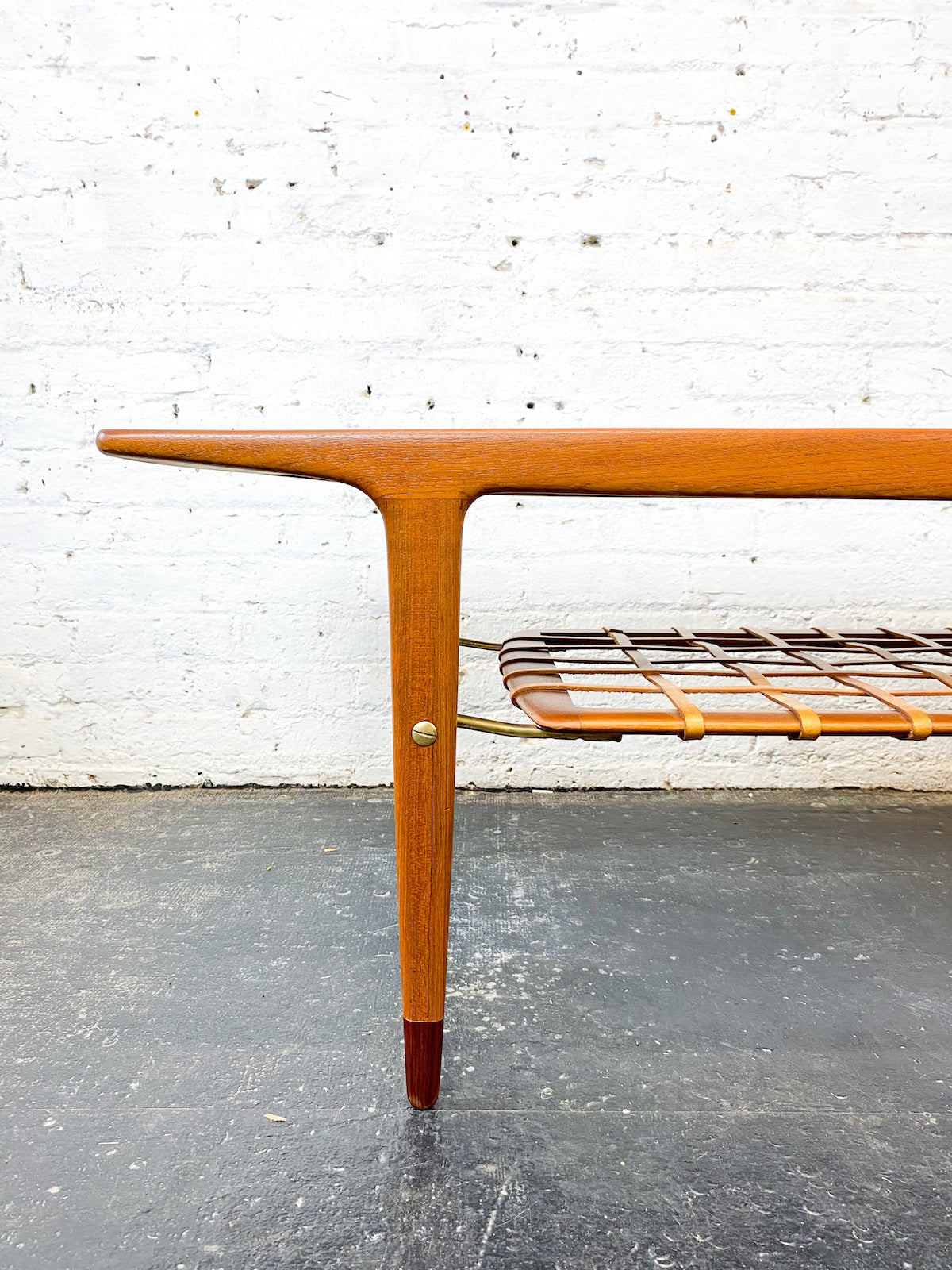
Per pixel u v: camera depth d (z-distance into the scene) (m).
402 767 0.79
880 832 1.54
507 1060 0.93
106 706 1.71
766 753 1.73
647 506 1.67
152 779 1.73
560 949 1.15
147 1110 0.85
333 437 0.76
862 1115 0.85
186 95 1.57
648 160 1.59
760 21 1.56
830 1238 0.71
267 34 1.56
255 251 1.61
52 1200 0.74
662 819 1.60
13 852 1.45
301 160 1.59
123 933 1.19
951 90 1.57
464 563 1.68
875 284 1.61
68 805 1.65
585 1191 0.75
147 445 0.76
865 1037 0.97
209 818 1.59
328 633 1.69
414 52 1.56
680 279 1.62
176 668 1.70
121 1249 0.69
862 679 1.01
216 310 1.62
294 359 1.63
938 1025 1.00
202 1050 0.94
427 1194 0.75
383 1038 0.97
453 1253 0.69
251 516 1.66
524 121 1.58
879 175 1.59
